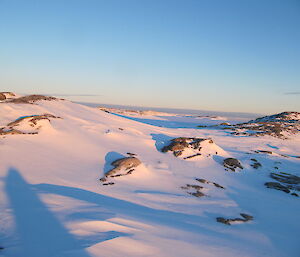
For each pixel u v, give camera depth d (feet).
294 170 53.26
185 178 37.96
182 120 226.58
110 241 12.19
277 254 17.30
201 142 57.72
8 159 30.68
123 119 81.71
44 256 10.18
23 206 17.60
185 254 13.17
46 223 14.40
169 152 50.62
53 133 45.27
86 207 18.63
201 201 29.09
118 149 46.39
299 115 157.69
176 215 22.56
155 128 83.15
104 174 33.32
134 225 16.03
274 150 76.07
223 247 16.11
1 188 21.83
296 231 23.34
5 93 65.21
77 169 33.32
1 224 13.91
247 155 62.23
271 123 132.77
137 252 11.72
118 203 22.85
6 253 10.34
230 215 25.44
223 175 43.37
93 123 61.00
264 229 22.81
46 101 69.77
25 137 39.75
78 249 10.89
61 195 21.85
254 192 36.65
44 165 31.73
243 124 132.16
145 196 27.37
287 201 33.91
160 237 14.92
